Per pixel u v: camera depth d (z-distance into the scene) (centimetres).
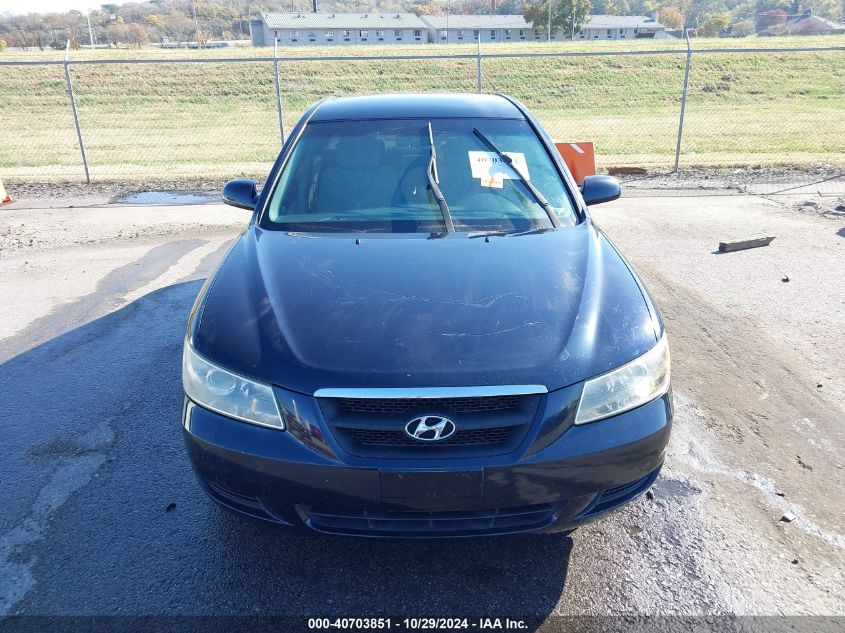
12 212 887
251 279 282
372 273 278
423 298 259
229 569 264
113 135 1792
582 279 275
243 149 1542
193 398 245
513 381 224
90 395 399
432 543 277
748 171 1121
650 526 287
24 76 2486
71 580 258
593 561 268
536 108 2238
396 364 227
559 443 226
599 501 240
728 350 454
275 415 228
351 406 225
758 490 310
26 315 526
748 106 2214
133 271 634
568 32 7975
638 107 2222
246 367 236
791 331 482
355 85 2488
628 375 239
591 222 342
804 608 244
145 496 308
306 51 3170
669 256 661
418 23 7850
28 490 312
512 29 7975
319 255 296
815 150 1391
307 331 243
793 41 3738
